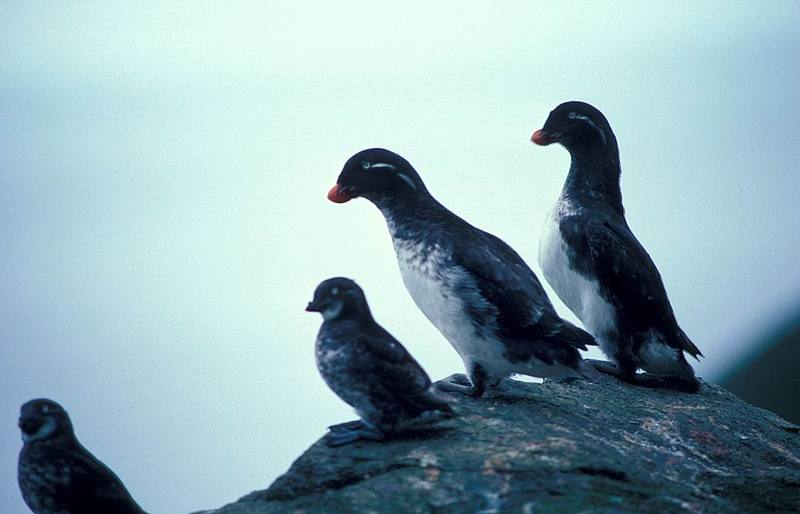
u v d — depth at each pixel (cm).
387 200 1213
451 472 921
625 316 1317
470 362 1181
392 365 957
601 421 1154
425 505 878
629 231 1367
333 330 970
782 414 2777
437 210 1212
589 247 1325
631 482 947
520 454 953
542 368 1156
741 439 1173
